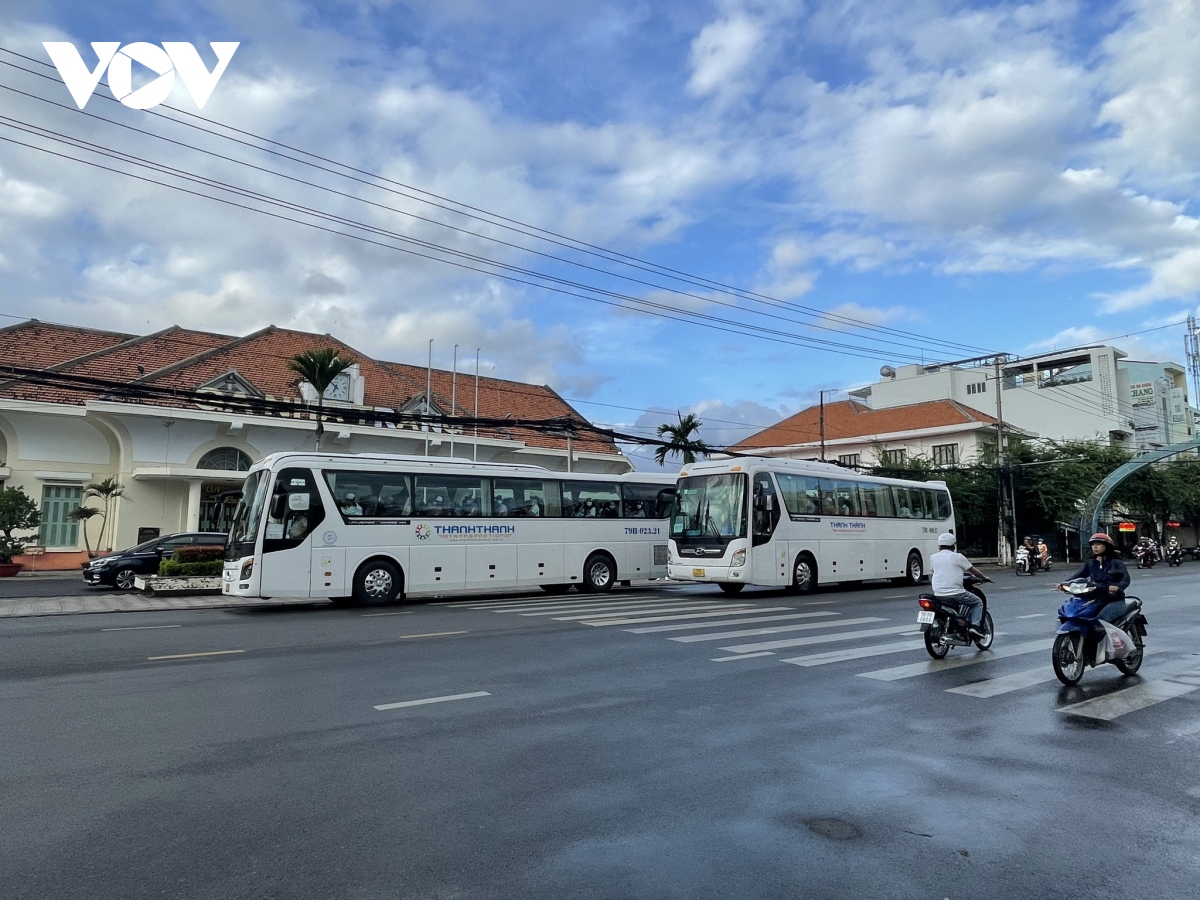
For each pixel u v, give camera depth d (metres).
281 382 31.30
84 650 10.35
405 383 36.25
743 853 4.12
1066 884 3.83
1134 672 9.09
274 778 5.21
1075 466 43.16
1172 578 28.55
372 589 16.88
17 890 3.65
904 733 6.45
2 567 24.56
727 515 19.08
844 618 14.11
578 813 4.65
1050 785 5.23
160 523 27.44
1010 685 8.34
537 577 19.47
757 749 5.97
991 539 43.59
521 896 3.64
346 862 3.97
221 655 9.95
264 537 15.77
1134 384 61.31
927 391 57.34
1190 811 4.80
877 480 23.48
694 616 14.44
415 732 6.35
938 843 4.28
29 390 26.22
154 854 4.05
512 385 43.38
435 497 18.06
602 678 8.54
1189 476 52.34
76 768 5.39
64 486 27.11
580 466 38.75
